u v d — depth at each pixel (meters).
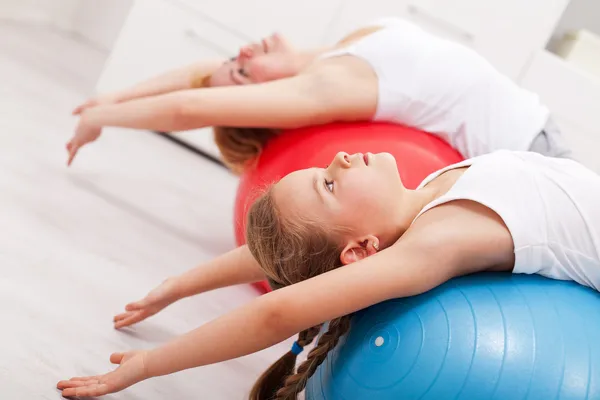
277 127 1.51
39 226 1.51
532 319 0.94
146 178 2.13
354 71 1.49
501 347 0.91
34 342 1.12
